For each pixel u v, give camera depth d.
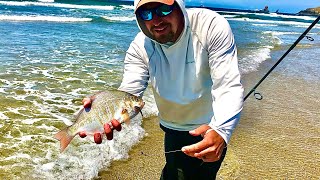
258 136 2.43
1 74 3.36
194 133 0.77
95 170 1.82
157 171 1.90
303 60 5.89
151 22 0.90
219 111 0.84
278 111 3.00
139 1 0.88
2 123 2.25
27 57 4.25
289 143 2.35
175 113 1.10
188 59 0.98
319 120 2.86
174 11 0.89
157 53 1.02
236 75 0.89
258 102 3.21
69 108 2.63
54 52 4.76
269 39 9.29
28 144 2.01
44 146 2.01
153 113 2.70
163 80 1.04
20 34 6.16
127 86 1.05
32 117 2.40
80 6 16.83
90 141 2.11
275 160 2.09
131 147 2.14
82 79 3.44
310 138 2.47
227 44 0.92
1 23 7.56
